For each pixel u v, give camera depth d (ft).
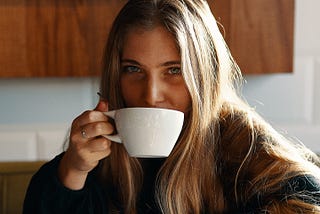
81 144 2.27
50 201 2.56
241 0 4.25
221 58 2.74
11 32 4.19
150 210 2.88
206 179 2.77
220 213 2.76
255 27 4.31
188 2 2.58
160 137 2.16
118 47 2.61
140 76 2.53
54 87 4.70
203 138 2.67
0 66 4.22
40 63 4.26
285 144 2.76
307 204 2.38
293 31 4.36
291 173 2.52
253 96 4.83
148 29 2.42
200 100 2.60
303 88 4.85
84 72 4.31
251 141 2.74
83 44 4.28
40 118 4.73
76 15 4.24
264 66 4.37
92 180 2.89
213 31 2.69
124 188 2.91
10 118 4.70
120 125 2.17
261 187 2.56
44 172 2.65
